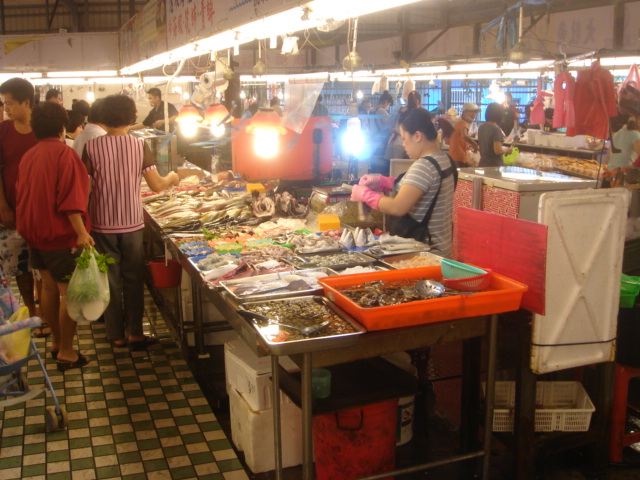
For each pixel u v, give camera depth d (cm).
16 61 1015
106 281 383
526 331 284
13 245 470
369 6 300
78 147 465
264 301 284
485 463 292
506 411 313
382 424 282
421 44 1173
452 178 370
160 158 706
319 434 287
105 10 1848
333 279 293
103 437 339
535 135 888
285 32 409
